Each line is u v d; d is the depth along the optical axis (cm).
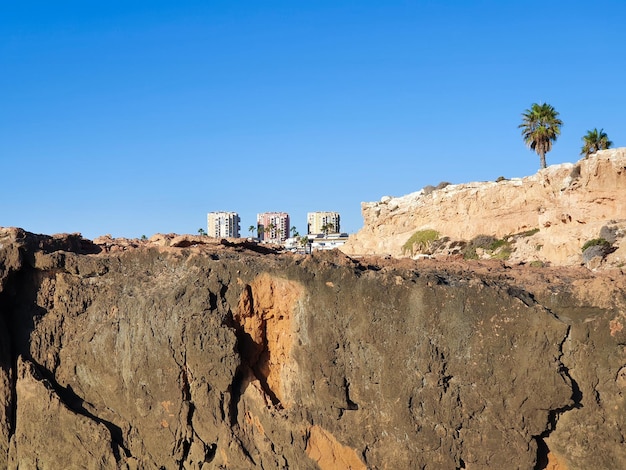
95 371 2553
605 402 2023
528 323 2048
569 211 5169
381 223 8100
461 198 7050
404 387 2158
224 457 2355
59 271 2638
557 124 7550
